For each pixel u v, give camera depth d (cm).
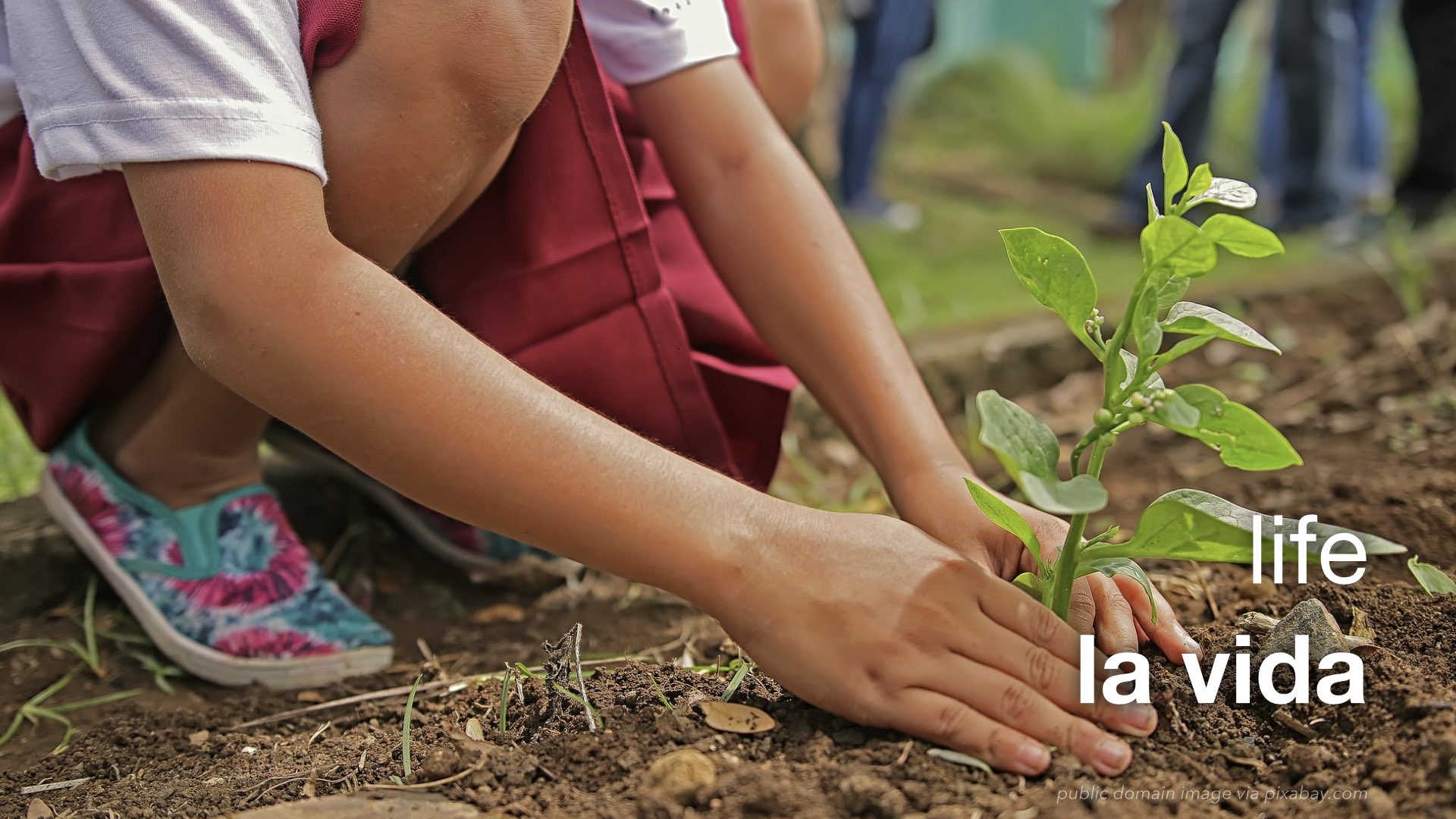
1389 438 207
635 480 106
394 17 118
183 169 101
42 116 107
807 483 225
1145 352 105
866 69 436
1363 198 394
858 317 143
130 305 144
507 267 148
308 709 147
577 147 142
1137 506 199
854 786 104
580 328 150
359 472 182
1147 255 103
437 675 154
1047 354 262
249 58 104
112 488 162
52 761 138
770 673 111
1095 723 112
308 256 101
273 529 162
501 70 121
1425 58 375
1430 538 163
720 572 107
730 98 150
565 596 182
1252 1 591
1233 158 505
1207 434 104
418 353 102
